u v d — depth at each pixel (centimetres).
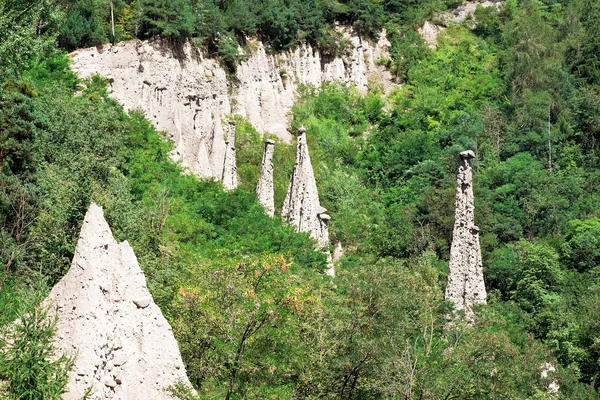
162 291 2994
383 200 8425
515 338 3853
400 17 12250
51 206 3494
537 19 11431
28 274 3158
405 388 2756
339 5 11544
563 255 6644
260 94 9238
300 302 2550
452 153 8706
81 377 1808
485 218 7288
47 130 4588
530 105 9562
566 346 4819
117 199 3631
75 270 1908
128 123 6050
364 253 6544
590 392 4100
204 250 4228
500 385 2945
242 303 2522
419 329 3344
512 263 6300
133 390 1916
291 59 10188
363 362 2759
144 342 1959
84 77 6869
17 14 3781
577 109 9669
